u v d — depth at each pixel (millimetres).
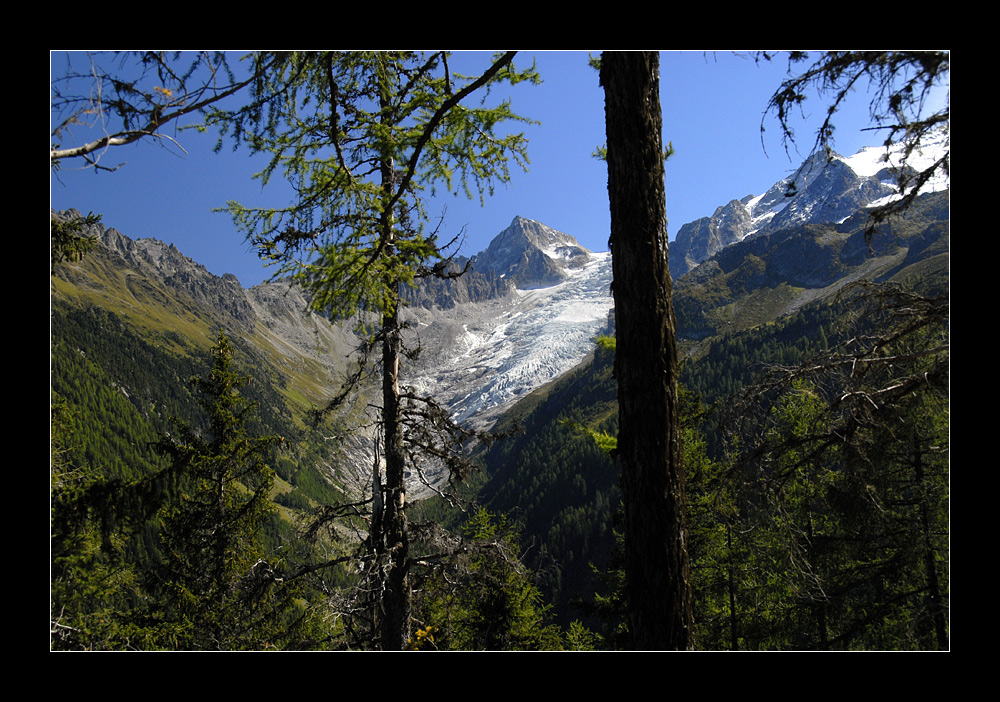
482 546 10039
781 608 12672
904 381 6387
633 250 4129
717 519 12906
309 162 4773
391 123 4934
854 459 7066
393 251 5602
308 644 9648
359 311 5793
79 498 8883
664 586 3928
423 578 10039
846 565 10688
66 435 8867
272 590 10625
